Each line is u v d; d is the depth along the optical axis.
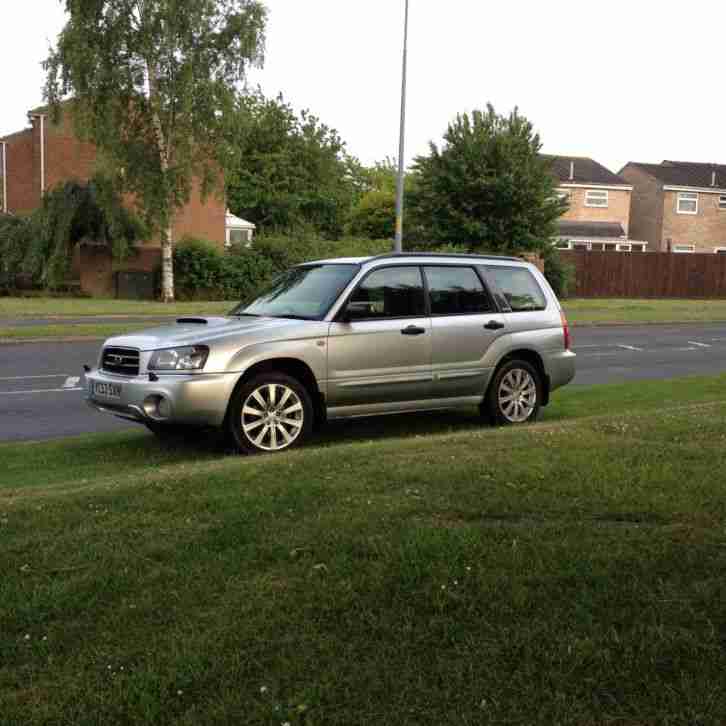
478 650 3.05
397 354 8.20
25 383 12.58
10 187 41.19
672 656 2.99
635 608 3.32
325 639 3.13
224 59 31.30
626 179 56.66
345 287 8.07
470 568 3.63
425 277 8.59
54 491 5.19
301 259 35.03
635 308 32.50
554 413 9.88
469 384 8.73
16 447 7.90
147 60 30.58
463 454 5.75
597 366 15.38
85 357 15.93
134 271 33.41
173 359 7.24
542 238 35.59
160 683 2.87
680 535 4.02
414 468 5.28
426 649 3.07
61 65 30.03
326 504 4.55
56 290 33.28
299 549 3.87
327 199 62.72
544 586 3.50
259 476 5.17
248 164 60.81
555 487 4.79
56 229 31.75
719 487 4.78
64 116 36.47
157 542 4.02
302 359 7.66
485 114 35.72
